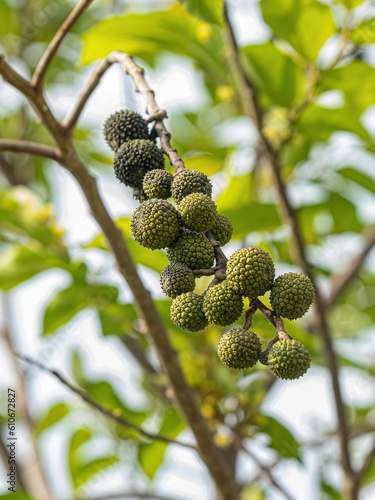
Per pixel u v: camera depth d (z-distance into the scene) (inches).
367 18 44.8
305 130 49.2
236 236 50.3
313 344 44.9
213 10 41.9
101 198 39.8
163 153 36.9
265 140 47.8
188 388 41.5
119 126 37.5
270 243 55.6
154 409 57.0
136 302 40.4
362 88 47.1
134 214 35.3
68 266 46.4
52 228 48.5
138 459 54.0
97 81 39.1
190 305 34.4
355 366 55.6
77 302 46.4
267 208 47.8
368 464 49.7
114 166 37.0
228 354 33.8
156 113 37.3
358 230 56.0
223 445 49.9
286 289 33.8
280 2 44.8
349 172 53.4
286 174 55.2
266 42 46.7
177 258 35.0
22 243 50.0
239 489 52.4
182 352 50.8
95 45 50.4
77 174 39.7
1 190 50.0
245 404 49.3
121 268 40.1
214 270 34.7
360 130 49.1
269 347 33.7
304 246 47.6
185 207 34.7
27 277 47.1
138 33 49.8
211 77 55.2
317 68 46.9
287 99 48.0
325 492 54.2
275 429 49.2
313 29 45.4
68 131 39.6
